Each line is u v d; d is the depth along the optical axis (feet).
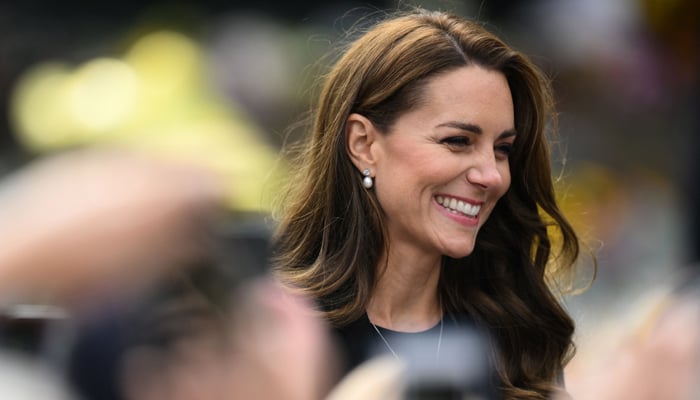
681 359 15.85
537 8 63.93
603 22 63.98
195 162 7.57
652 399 15.99
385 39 26.78
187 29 41.16
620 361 16.70
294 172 30.58
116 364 7.48
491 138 26.18
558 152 37.37
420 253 26.86
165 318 7.47
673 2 62.95
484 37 26.63
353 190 27.07
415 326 26.96
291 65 45.42
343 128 27.12
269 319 7.97
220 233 7.62
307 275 26.66
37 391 7.69
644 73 64.44
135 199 7.23
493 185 26.05
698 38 63.82
